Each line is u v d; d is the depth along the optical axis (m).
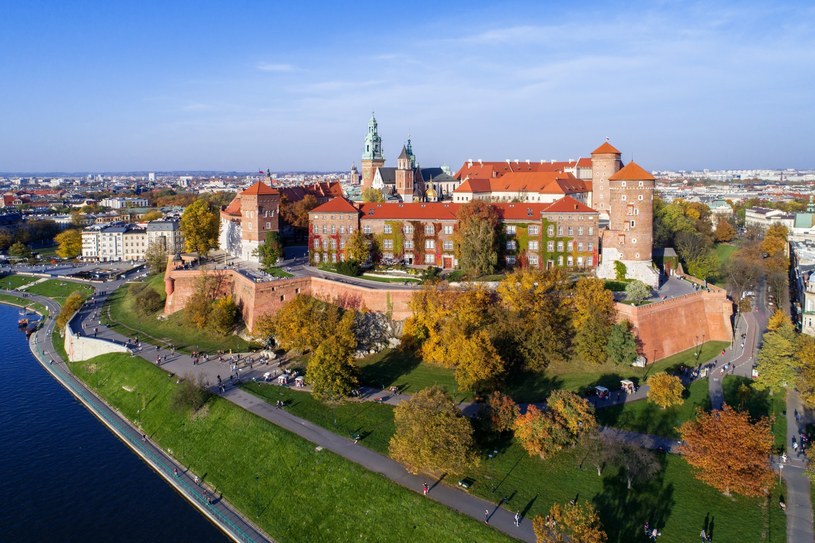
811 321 140.88
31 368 157.50
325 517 86.19
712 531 77.12
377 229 176.12
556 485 85.56
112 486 100.62
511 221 168.62
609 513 80.25
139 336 156.62
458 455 83.38
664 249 181.88
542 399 110.56
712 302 146.38
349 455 93.94
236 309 155.38
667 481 86.56
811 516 79.44
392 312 141.00
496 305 133.62
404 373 124.00
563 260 167.00
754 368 122.12
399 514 82.25
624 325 127.12
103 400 133.00
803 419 104.94
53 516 92.56
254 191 182.25
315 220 176.12
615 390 114.62
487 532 75.94
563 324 129.50
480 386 108.81
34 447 113.75
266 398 114.19
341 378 109.88
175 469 103.94
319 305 145.00
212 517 90.69
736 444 82.25
